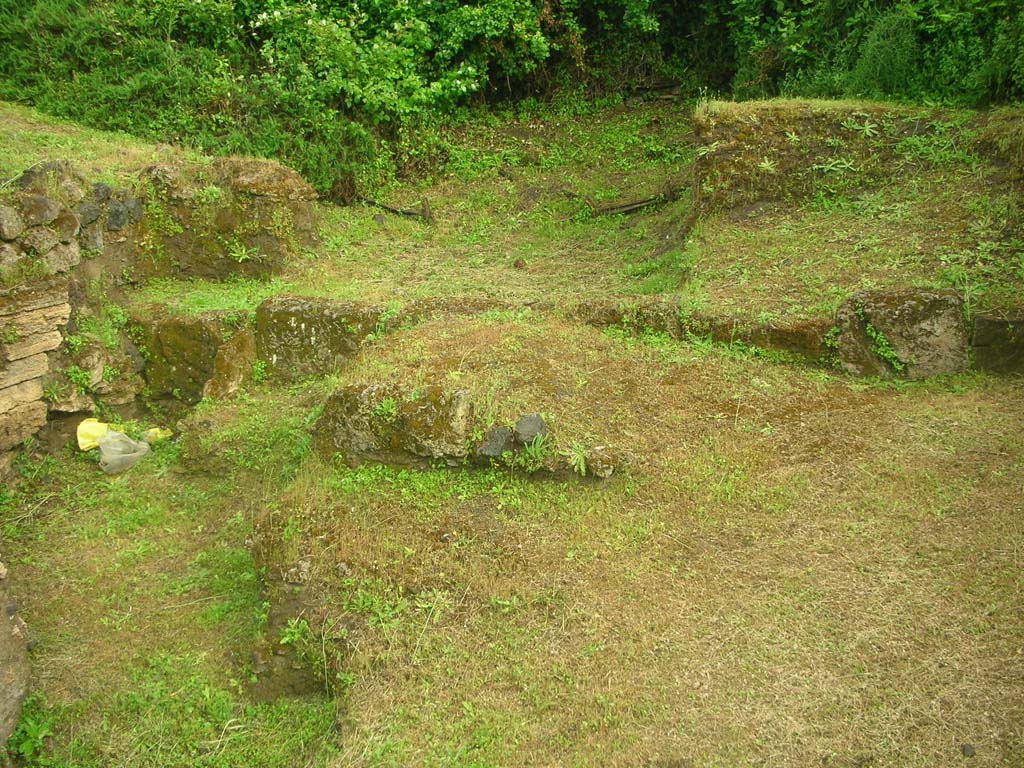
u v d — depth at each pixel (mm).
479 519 4977
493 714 4016
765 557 4633
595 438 5363
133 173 8477
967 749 3520
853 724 3699
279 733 4473
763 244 7461
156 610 5449
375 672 4297
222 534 6043
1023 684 3734
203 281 8734
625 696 3980
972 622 4066
